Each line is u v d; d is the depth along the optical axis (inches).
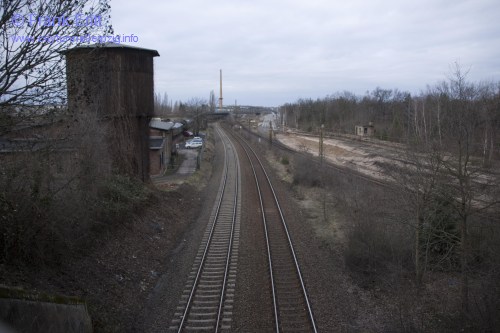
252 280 515.5
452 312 438.6
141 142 900.6
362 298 478.3
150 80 898.1
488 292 390.3
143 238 639.8
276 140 2915.8
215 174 1478.8
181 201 967.0
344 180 986.7
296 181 1248.8
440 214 484.7
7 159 401.7
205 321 411.8
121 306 440.8
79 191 509.7
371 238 562.9
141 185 848.9
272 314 428.1
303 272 538.3
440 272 548.4
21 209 391.9
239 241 677.9
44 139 402.0
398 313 439.8
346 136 2783.0
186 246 665.0
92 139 547.5
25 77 311.6
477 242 493.7
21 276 376.5
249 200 1016.2
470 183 439.2
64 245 455.5
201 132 3415.4
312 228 770.8
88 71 369.7
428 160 466.9
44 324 303.7
